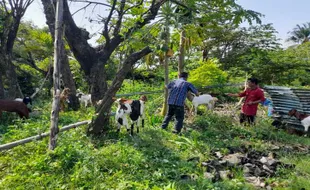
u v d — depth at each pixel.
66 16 6.34
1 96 10.14
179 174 4.32
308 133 7.18
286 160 5.17
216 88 11.59
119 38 6.71
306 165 4.89
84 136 5.78
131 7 6.53
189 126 7.41
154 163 4.70
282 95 7.61
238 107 9.02
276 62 16.36
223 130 7.10
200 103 8.16
